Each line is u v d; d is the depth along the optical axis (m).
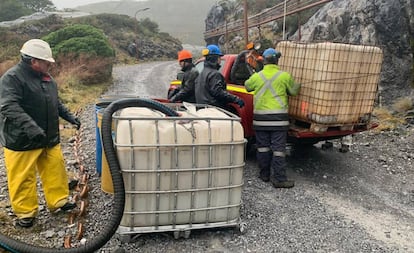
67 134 7.73
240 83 6.39
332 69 4.88
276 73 5.06
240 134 3.66
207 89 5.08
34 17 52.72
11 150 3.56
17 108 3.35
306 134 5.19
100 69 19.45
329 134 5.21
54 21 44.91
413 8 9.47
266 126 5.09
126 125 3.34
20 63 3.54
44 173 3.92
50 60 3.57
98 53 21.56
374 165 6.17
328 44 4.87
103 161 3.81
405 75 9.44
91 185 4.91
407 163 6.26
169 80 21.50
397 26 9.67
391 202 4.80
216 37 43.00
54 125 3.82
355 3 11.38
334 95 4.96
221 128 3.57
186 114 3.90
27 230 3.72
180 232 3.68
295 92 5.12
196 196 3.60
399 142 7.36
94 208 4.24
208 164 3.57
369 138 7.65
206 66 5.13
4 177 5.11
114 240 3.62
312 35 13.59
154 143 3.39
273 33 26.44
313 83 5.08
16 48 29.86
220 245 3.63
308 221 4.18
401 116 8.69
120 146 3.32
